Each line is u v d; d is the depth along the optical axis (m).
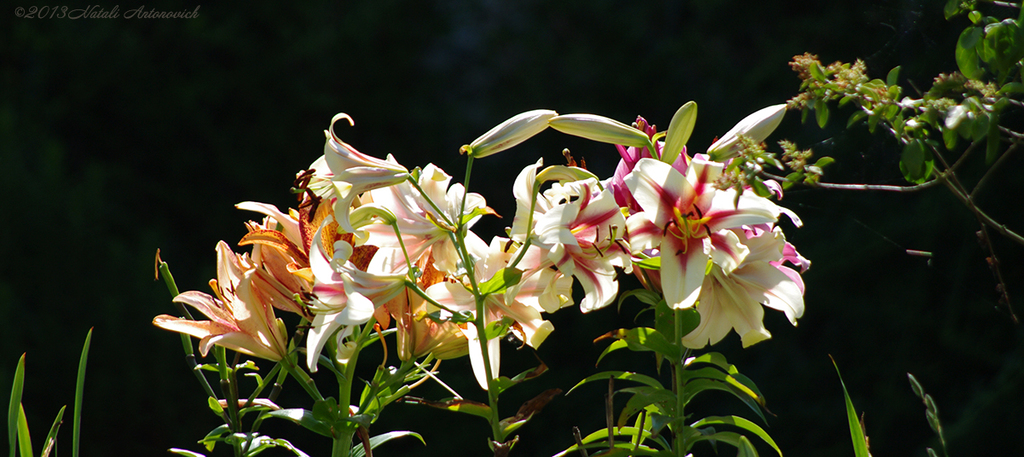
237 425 2.57
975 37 2.52
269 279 2.54
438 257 2.55
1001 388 7.33
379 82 11.16
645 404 2.56
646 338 2.55
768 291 2.49
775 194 2.53
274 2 10.89
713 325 2.53
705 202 2.45
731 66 10.59
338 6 11.30
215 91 10.56
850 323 8.57
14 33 10.15
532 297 2.53
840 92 2.52
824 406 8.48
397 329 2.57
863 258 8.20
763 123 2.49
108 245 9.10
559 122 2.50
